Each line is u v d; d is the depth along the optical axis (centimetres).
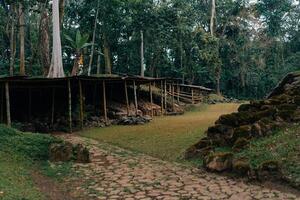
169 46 4372
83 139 1645
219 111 2831
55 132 1916
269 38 5372
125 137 1609
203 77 4884
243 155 1039
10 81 1730
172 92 3084
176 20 4072
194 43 4434
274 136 1131
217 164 1009
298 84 1539
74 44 2884
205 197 802
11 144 1212
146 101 2827
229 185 895
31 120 2127
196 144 1203
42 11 2938
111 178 984
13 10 3177
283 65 5103
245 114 1299
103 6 3700
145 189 875
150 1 3966
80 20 3912
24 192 800
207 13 5075
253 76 5219
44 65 2794
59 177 1000
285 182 873
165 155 1248
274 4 5434
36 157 1183
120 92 2711
